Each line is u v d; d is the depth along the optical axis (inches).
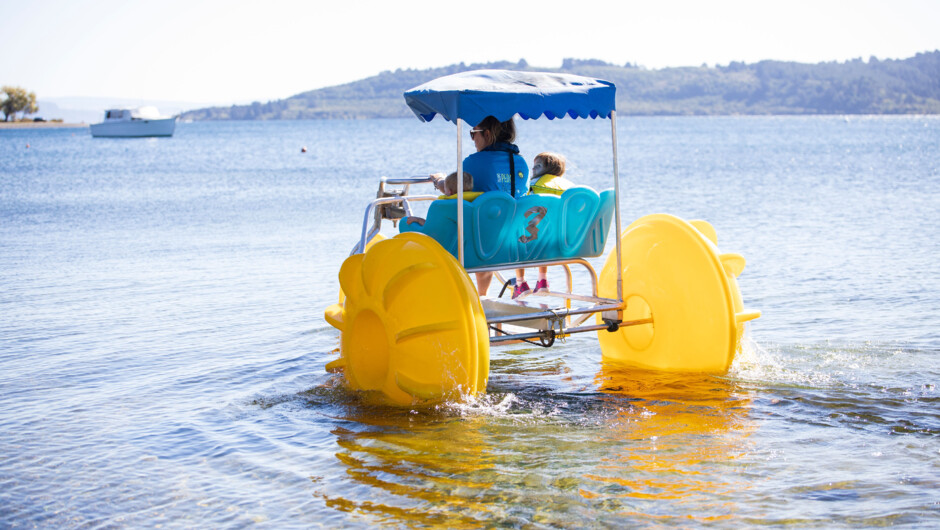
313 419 195.5
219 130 6496.1
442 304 197.5
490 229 207.6
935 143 2568.9
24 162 1841.8
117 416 199.2
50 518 142.3
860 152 1975.9
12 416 199.6
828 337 263.1
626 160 1679.4
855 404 195.5
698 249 223.1
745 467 157.4
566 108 207.6
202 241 542.6
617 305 225.1
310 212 729.0
